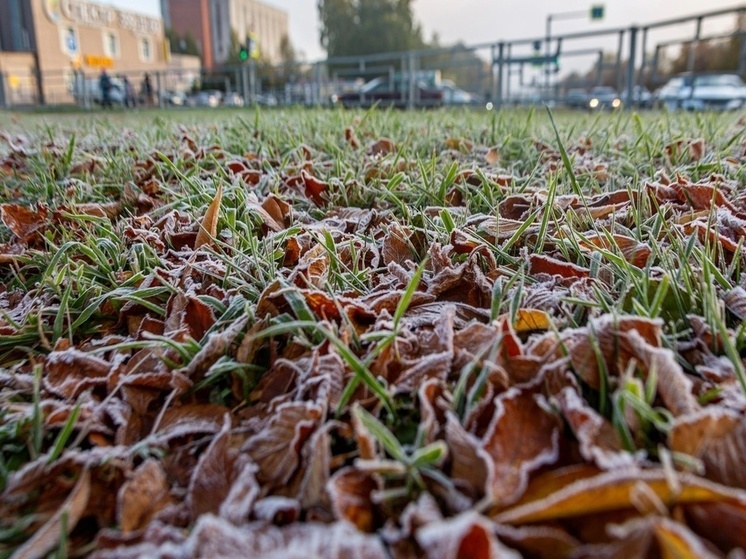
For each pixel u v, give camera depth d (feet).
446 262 5.15
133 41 185.78
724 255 5.42
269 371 4.04
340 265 5.44
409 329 4.33
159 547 2.48
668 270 4.66
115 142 14.62
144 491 2.97
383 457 3.05
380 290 5.12
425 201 7.94
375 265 5.80
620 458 2.61
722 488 2.34
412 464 2.70
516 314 4.10
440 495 2.73
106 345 4.69
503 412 2.94
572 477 2.69
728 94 44.14
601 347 3.46
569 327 4.09
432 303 4.74
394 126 15.24
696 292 4.39
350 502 2.69
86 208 8.00
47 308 5.01
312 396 3.55
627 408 2.98
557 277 4.98
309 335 4.11
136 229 7.02
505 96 38.09
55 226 7.38
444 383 3.41
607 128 12.74
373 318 4.44
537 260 5.21
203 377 3.97
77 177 10.42
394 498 2.75
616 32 28.35
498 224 5.85
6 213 7.25
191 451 3.44
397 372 3.80
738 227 5.49
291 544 2.32
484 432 3.19
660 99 33.58
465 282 5.05
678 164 9.35
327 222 7.25
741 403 3.07
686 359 3.84
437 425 3.15
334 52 170.40
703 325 3.89
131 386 3.86
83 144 14.60
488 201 7.25
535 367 3.45
